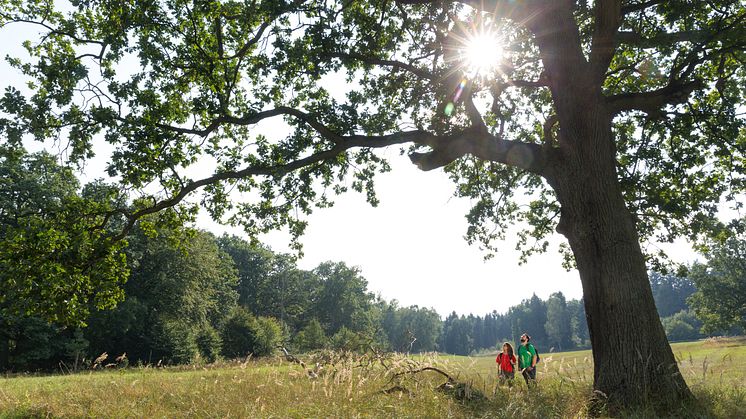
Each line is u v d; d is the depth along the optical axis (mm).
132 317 42938
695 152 14547
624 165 15375
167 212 13875
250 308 90625
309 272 108312
